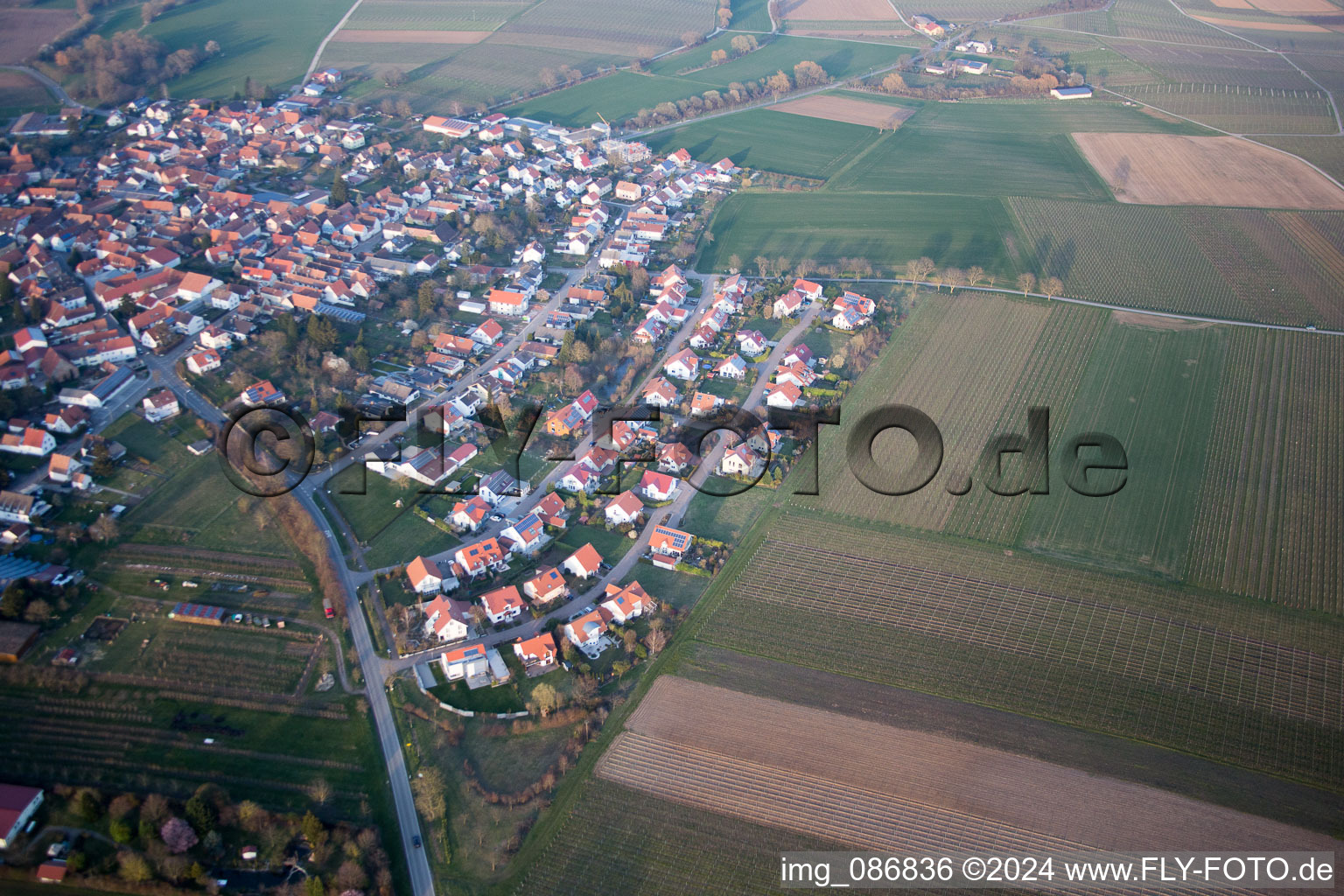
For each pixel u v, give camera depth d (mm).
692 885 130875
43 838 133625
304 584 180250
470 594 178250
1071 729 154500
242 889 128500
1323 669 165500
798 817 140250
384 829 137500
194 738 149125
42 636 166375
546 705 153750
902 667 165500
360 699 156750
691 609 176750
